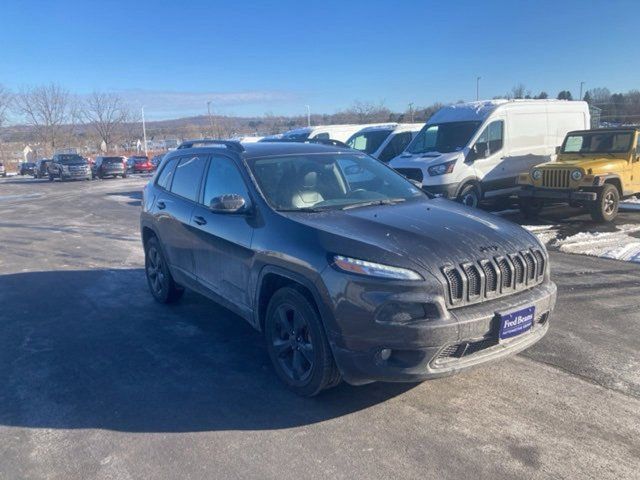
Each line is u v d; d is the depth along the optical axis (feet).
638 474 10.19
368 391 13.71
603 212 34.58
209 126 212.64
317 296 12.41
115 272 27.32
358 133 56.34
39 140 228.84
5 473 10.83
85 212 55.36
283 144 18.01
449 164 37.68
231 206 14.67
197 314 20.26
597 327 17.42
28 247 35.42
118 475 10.65
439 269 11.63
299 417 12.62
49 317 20.42
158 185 21.22
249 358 16.10
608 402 12.80
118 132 244.83
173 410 13.12
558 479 10.11
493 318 11.80
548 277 13.64
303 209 14.64
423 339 11.25
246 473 10.58
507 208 42.63
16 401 13.78
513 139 40.88
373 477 10.34
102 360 16.22
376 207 15.02
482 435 11.60
